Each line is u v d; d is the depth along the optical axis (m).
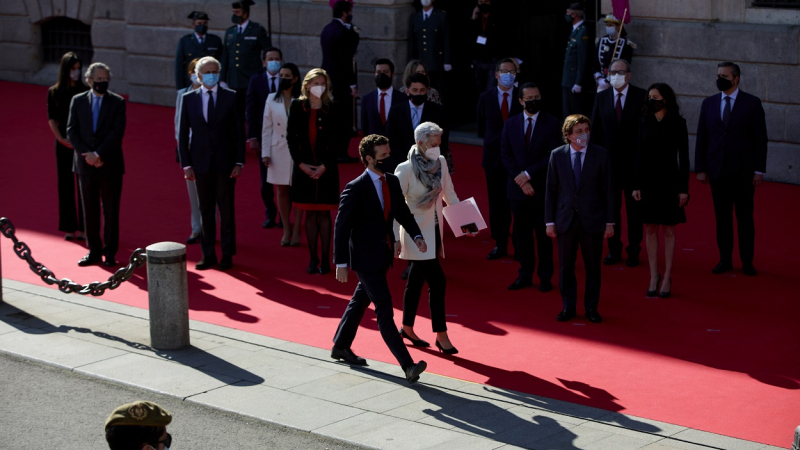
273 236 17.20
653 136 13.24
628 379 10.74
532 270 14.22
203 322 12.88
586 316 12.77
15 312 13.27
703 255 15.65
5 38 33.56
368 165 10.77
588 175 12.39
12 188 20.34
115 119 15.14
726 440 9.05
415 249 11.30
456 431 9.34
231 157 15.00
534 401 10.12
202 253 15.76
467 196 19.36
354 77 23.30
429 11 23.89
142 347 11.92
